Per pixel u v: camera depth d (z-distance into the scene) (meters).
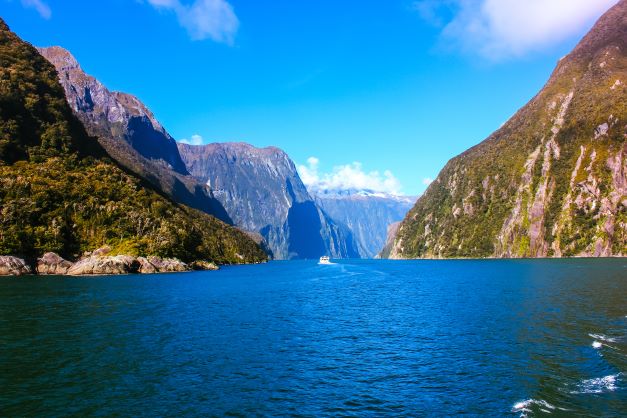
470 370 37.09
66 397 31.36
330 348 45.53
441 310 71.06
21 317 61.22
